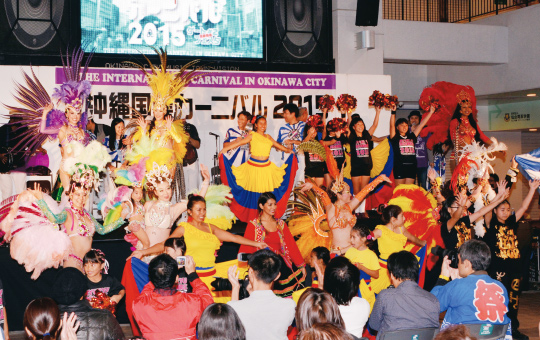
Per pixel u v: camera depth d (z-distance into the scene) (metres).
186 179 9.57
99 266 5.40
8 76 9.11
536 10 11.91
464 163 8.70
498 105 14.68
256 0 10.56
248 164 8.84
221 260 8.03
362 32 11.16
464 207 6.71
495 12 13.25
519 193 15.82
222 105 10.05
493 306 4.32
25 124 8.55
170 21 10.08
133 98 9.73
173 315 4.01
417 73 14.35
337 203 6.98
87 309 4.00
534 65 11.96
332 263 4.20
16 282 7.27
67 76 8.60
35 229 6.00
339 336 2.67
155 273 4.05
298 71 11.05
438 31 12.20
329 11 11.23
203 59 10.29
